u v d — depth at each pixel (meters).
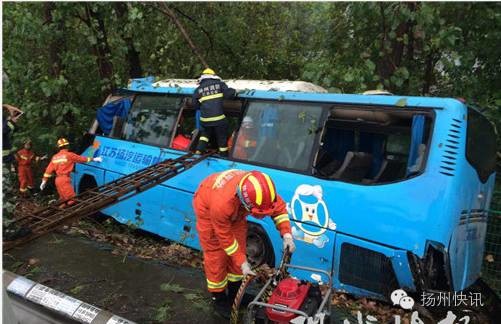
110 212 7.73
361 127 6.29
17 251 5.66
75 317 3.50
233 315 3.43
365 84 7.71
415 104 4.70
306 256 5.23
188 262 6.08
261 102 6.12
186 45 11.33
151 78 8.33
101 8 9.89
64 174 8.24
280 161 5.66
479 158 4.80
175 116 7.26
